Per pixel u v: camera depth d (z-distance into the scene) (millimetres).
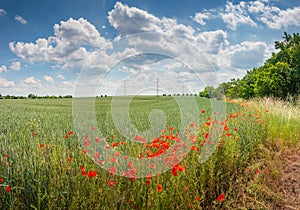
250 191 3922
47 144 3883
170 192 3025
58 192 2766
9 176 3053
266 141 6746
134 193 3023
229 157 4535
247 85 24828
